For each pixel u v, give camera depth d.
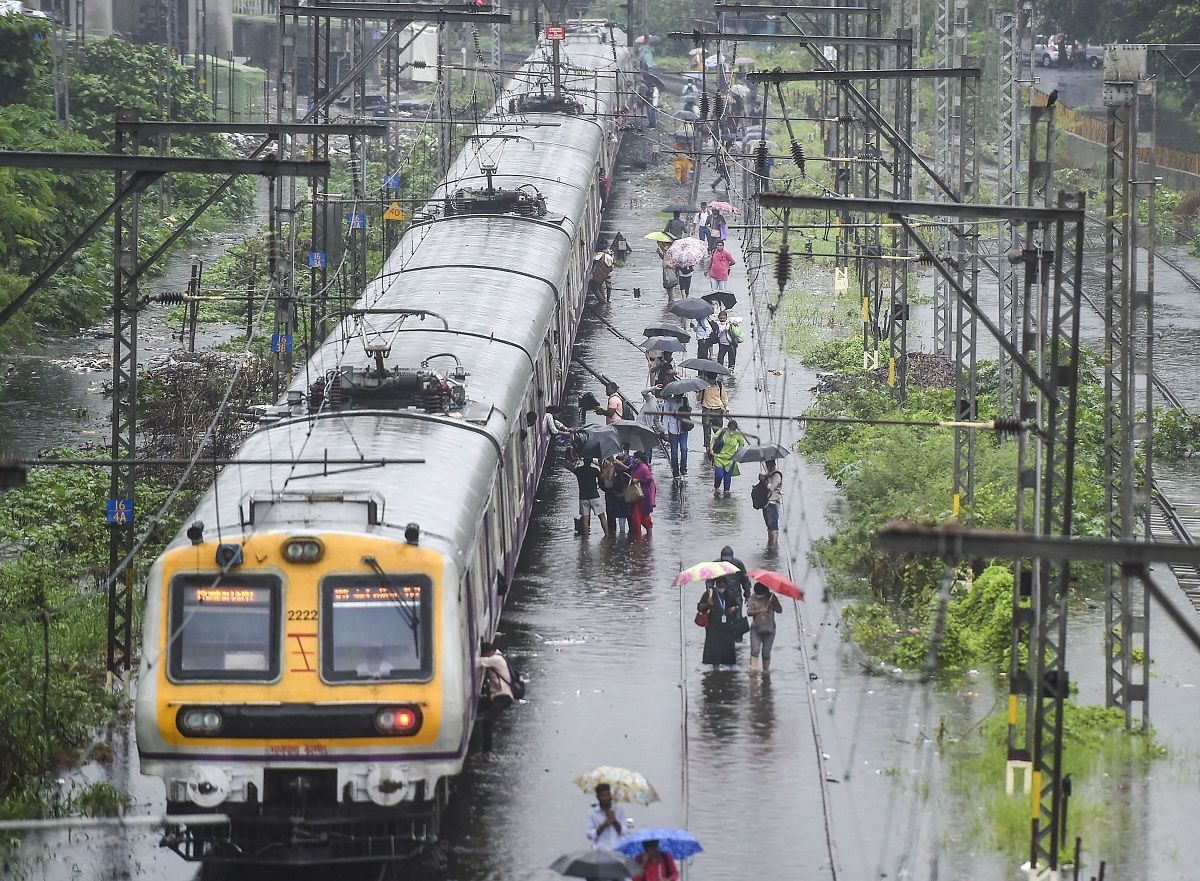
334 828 59.78
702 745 72.38
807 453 120.00
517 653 83.00
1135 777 69.62
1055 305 61.94
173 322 156.88
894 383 126.38
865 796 67.44
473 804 66.25
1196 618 90.19
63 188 169.25
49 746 70.00
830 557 97.62
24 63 187.88
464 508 66.50
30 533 97.38
